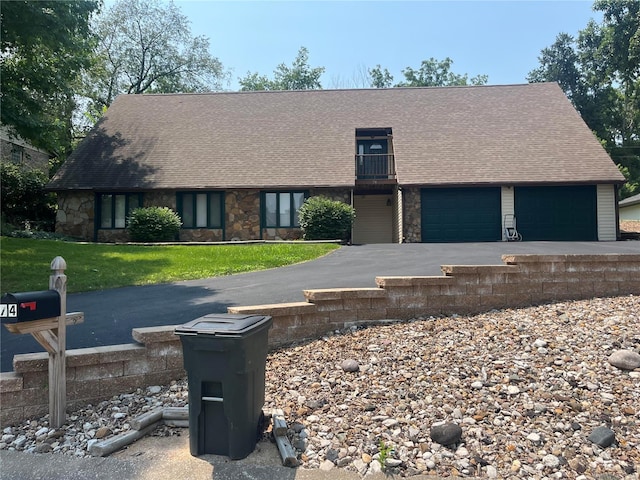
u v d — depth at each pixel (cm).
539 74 3769
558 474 271
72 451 310
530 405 344
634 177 3531
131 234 1758
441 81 4222
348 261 1091
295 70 4122
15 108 1347
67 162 1950
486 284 575
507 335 477
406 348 460
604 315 516
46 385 360
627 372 383
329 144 2009
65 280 347
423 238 1812
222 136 2086
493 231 1792
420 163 1856
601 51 3111
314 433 321
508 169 1800
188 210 1886
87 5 1345
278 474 275
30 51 1371
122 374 391
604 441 295
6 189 1950
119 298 701
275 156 1961
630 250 1165
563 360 410
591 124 3600
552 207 1791
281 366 437
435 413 341
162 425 346
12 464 294
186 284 832
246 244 1590
